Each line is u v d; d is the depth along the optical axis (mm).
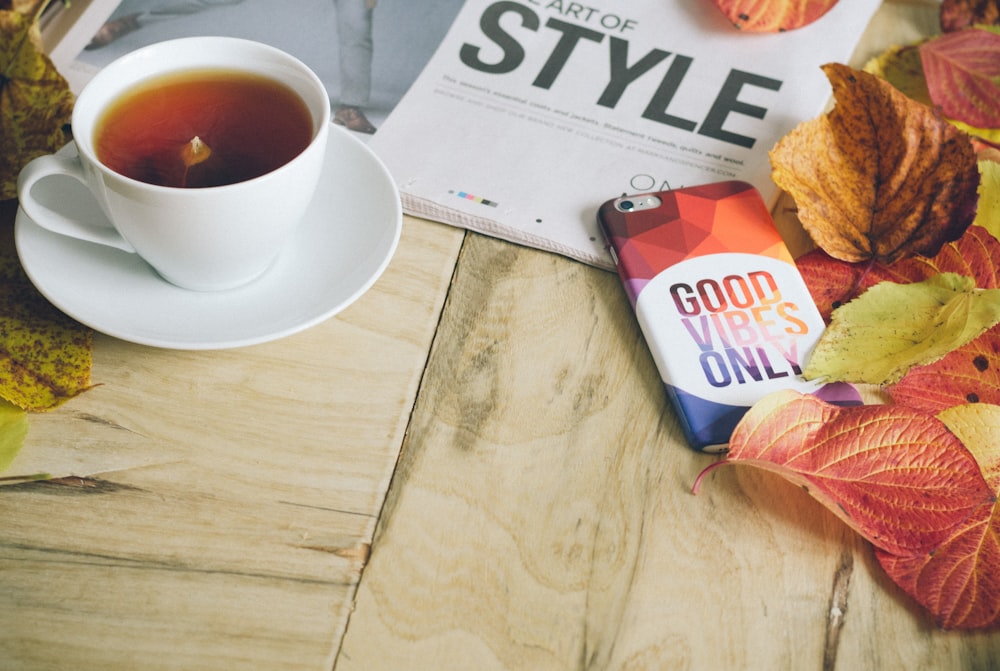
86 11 648
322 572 490
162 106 525
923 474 511
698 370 543
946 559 504
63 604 475
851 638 492
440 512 506
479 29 674
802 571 505
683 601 493
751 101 657
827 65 614
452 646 477
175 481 506
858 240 591
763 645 487
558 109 644
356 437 523
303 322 521
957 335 553
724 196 600
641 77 662
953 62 674
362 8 673
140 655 468
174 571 485
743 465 529
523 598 489
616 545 504
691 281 569
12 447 508
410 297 568
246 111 528
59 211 549
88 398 524
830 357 542
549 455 525
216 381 533
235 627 476
